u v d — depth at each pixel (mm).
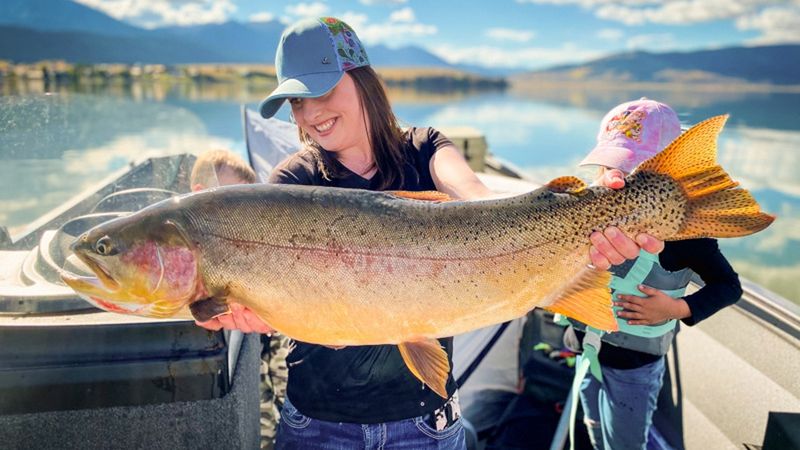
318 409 2021
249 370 2426
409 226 1811
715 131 1796
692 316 2602
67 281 1787
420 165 2150
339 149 2057
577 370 3004
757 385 2969
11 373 1826
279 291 1786
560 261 1887
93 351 1869
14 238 2482
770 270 11383
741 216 1802
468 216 1850
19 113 2988
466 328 1881
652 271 2688
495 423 3611
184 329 1910
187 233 1772
